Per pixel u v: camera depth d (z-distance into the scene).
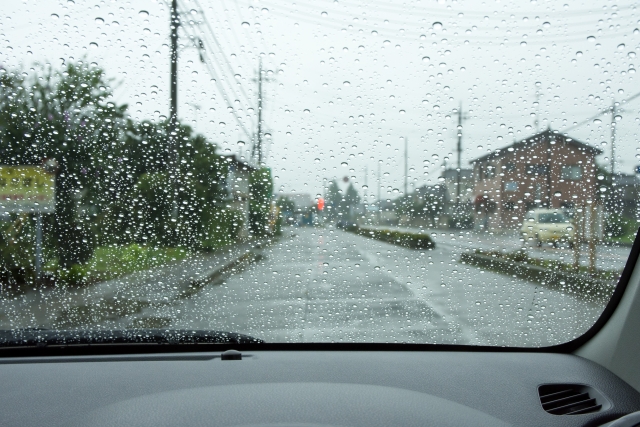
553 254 3.95
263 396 1.80
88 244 5.09
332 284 5.34
